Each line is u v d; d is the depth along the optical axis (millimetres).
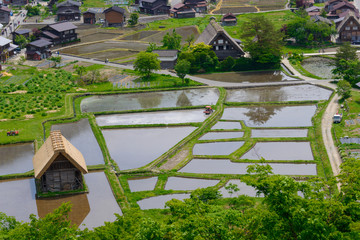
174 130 108125
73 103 126062
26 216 75688
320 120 109312
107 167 90438
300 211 51562
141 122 112875
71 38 191750
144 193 81000
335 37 187625
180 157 94625
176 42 171875
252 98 127438
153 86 137000
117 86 138250
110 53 175000
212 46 156875
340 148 93062
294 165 89750
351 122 106438
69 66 159125
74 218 74875
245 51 156625
